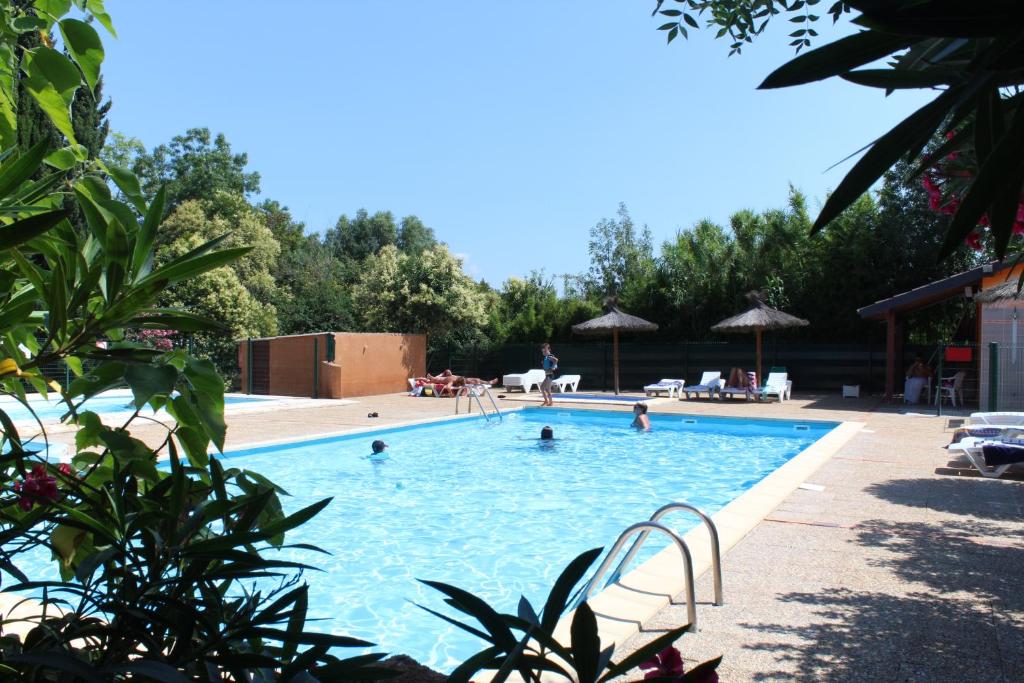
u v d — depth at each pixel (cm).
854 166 101
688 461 1232
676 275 2650
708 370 2502
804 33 328
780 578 503
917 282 2206
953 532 622
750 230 2577
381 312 2777
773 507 716
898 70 121
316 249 4491
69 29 176
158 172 4234
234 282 2536
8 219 158
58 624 146
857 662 368
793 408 1839
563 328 2806
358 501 930
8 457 162
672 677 126
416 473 1120
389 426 1502
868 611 440
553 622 128
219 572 144
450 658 492
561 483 1045
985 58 89
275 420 1617
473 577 651
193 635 158
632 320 2314
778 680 349
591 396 2280
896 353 2216
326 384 2238
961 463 963
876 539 602
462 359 2781
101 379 148
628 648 383
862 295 2277
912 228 2231
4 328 149
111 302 140
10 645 144
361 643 143
